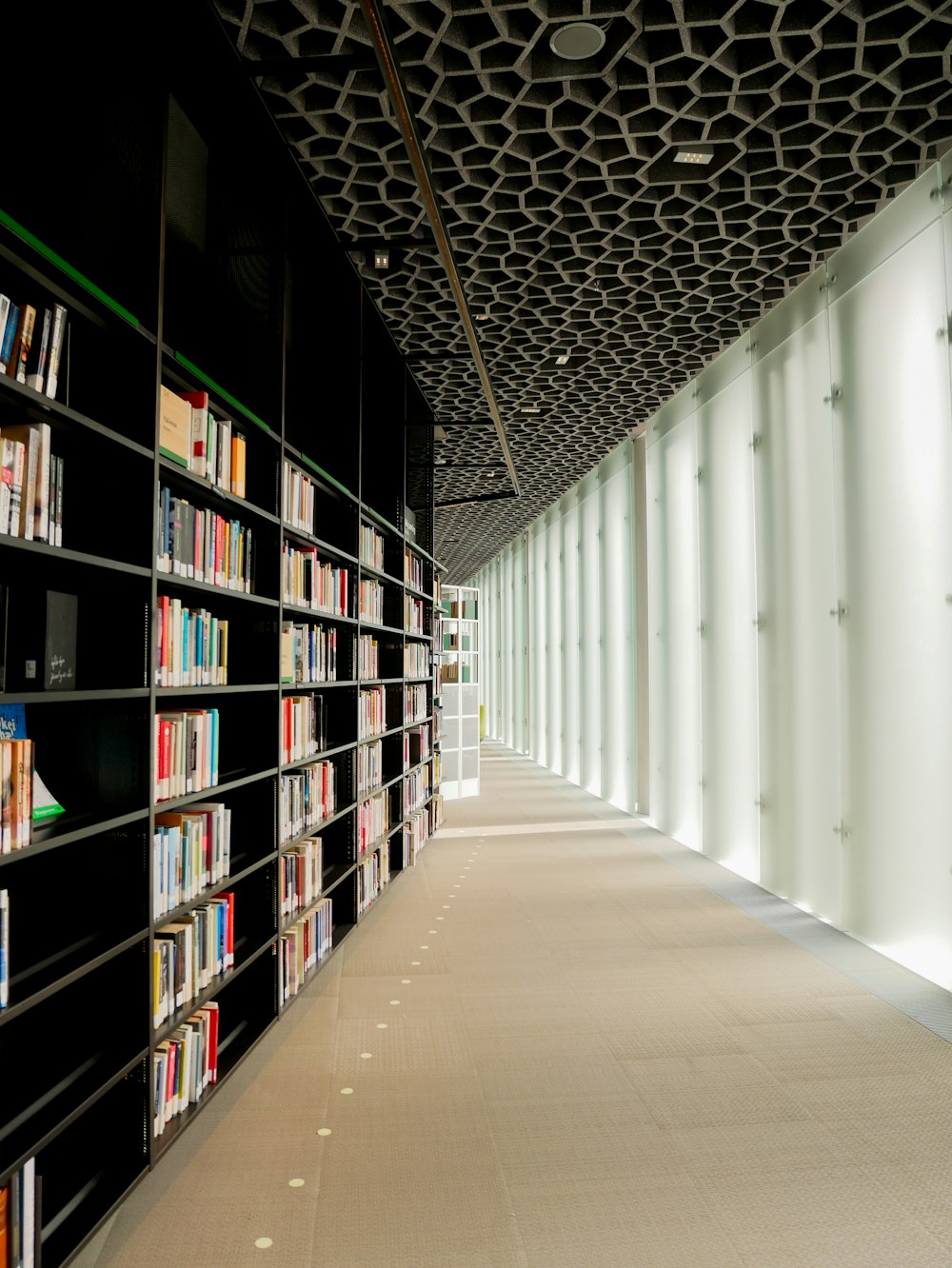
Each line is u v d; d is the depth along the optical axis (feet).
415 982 13.47
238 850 11.22
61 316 6.69
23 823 6.21
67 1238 6.80
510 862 22.62
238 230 11.87
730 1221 7.47
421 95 11.08
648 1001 12.76
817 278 16.90
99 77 8.01
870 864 15.29
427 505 25.03
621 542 32.40
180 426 8.65
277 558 11.31
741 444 20.80
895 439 14.43
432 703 25.53
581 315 19.12
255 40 9.98
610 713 33.88
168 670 8.54
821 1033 11.55
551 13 9.78
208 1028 9.46
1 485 6.00
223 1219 7.47
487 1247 7.12
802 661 17.78
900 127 12.01
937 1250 7.09
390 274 16.43
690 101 11.34
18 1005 5.98
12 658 6.57
